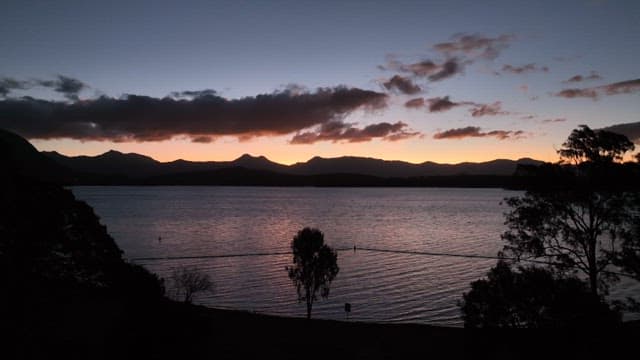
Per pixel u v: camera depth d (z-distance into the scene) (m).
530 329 19.06
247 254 90.25
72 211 31.77
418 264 80.00
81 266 31.03
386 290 59.66
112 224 147.75
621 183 22.56
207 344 22.03
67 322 22.73
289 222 162.88
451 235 125.75
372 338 27.66
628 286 53.34
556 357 17.92
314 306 51.91
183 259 84.25
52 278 29.89
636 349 17.55
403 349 25.30
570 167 24.33
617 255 22.77
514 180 25.67
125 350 17.39
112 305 26.45
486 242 110.12
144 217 174.38
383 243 109.19
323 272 37.34
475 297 20.75
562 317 18.20
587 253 23.66
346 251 96.81
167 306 19.78
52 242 29.52
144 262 80.94
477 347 20.70
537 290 19.02
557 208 24.08
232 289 59.44
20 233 27.77
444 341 26.88
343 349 25.08
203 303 51.97
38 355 18.11
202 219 170.25
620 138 23.06
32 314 23.42
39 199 29.67
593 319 18.05
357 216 194.50
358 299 55.06
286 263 80.12
